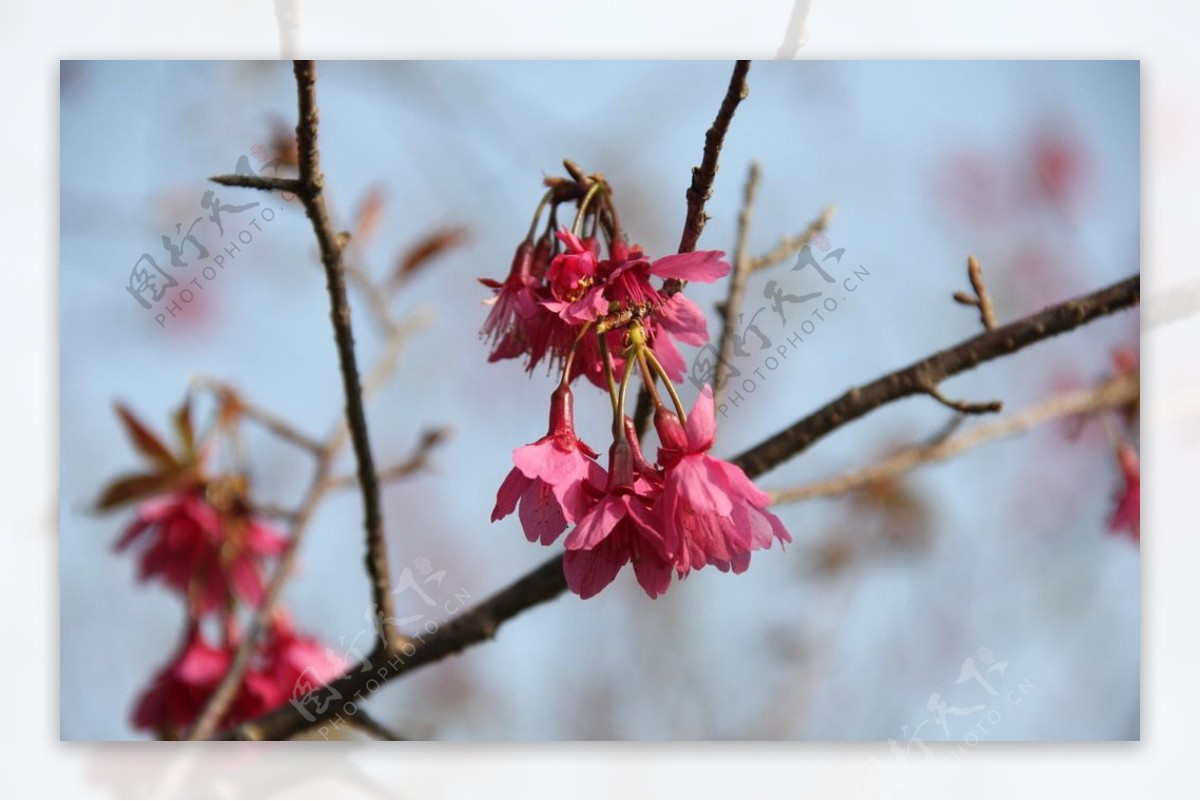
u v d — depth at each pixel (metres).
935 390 0.94
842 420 0.95
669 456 0.88
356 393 0.95
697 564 0.88
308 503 1.04
